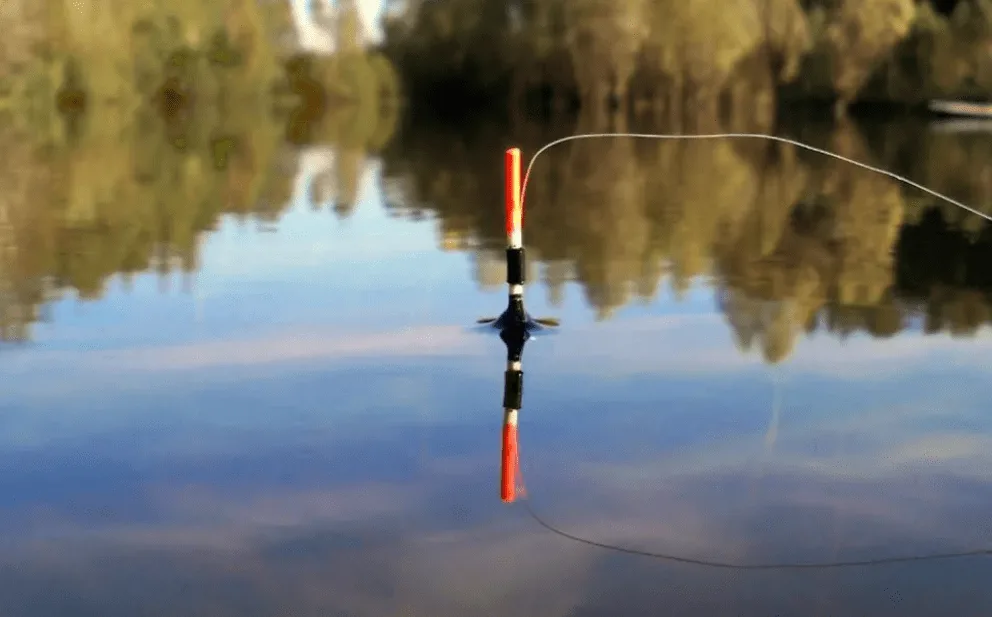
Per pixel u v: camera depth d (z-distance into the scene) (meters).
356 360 4.70
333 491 3.07
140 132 28.89
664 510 2.91
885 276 6.91
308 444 3.51
